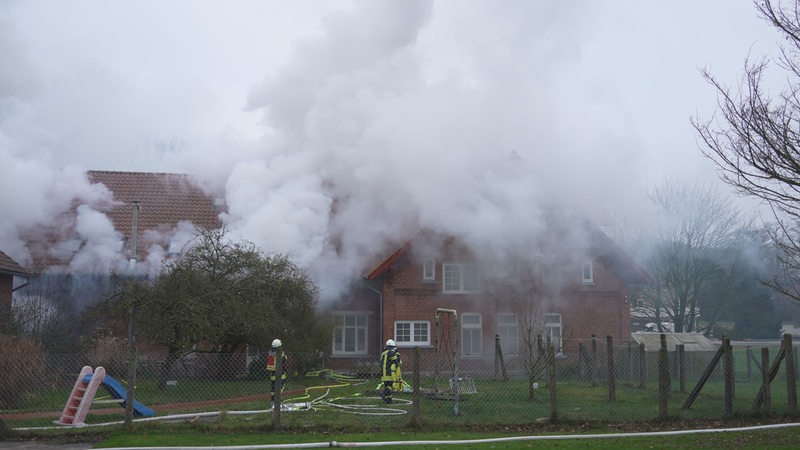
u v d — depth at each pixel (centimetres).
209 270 1983
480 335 2542
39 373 1473
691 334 2461
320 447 956
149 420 1212
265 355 2073
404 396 1656
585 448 958
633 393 1717
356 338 2669
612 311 2598
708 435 1070
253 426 1079
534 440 1020
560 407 1410
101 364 1883
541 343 1684
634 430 1124
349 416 1253
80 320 2131
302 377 2180
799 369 2186
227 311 1908
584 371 2112
